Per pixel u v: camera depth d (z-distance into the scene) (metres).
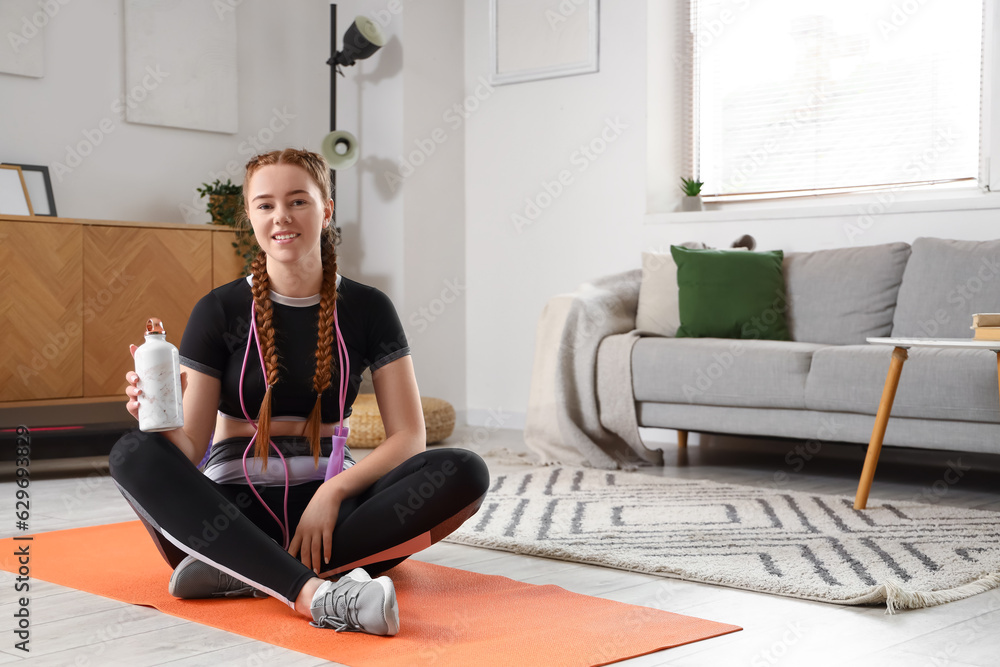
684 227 4.41
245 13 4.93
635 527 2.49
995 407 2.80
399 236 4.92
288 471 1.87
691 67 4.68
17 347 3.74
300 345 1.86
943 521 2.56
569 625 1.63
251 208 1.80
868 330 3.66
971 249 3.48
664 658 1.47
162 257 4.16
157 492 1.67
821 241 4.06
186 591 1.76
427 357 4.99
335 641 1.53
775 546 2.25
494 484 3.21
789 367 3.22
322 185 1.85
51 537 2.38
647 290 4.00
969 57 3.96
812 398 3.16
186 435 1.80
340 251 5.15
